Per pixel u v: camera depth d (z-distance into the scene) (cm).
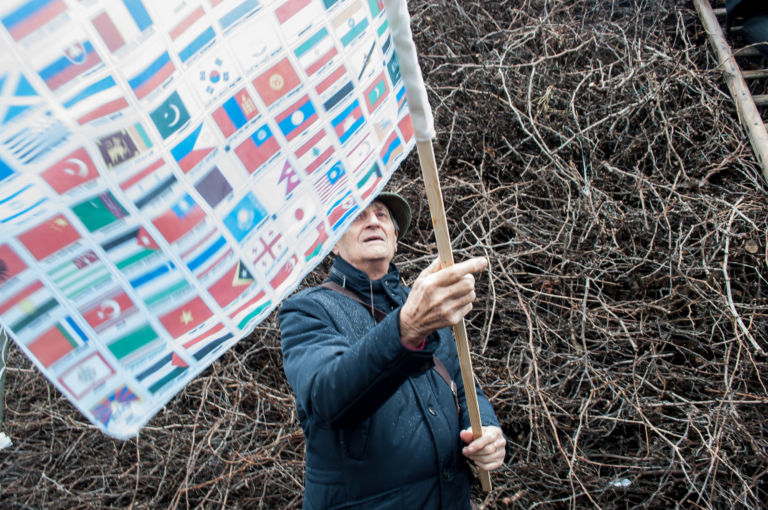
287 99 112
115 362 93
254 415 287
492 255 281
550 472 246
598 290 285
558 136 323
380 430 130
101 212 93
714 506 236
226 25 105
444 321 106
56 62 89
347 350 115
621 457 242
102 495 271
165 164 99
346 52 120
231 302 105
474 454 141
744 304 261
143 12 97
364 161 125
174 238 100
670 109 329
